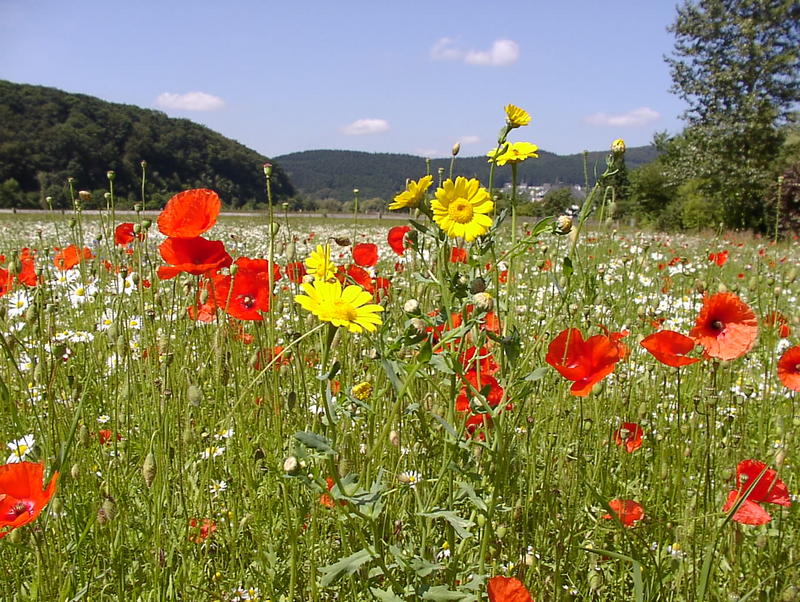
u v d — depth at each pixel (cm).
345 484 164
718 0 3197
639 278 600
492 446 193
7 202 3425
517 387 194
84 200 409
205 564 225
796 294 646
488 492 195
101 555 212
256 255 942
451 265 205
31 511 166
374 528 163
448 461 183
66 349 272
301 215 2295
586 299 187
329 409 158
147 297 358
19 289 374
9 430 252
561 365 175
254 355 256
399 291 346
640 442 272
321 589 210
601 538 239
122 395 252
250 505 243
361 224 1833
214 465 269
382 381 234
